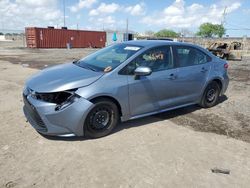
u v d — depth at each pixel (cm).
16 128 446
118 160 352
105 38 4278
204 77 557
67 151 371
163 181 310
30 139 404
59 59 1839
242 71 1346
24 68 1242
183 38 4141
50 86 386
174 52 505
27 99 407
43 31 3425
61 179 307
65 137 413
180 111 568
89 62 483
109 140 411
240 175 330
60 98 380
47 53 2550
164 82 479
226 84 622
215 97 604
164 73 480
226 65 620
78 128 390
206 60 571
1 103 590
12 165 332
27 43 3469
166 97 496
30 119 422
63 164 338
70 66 480
